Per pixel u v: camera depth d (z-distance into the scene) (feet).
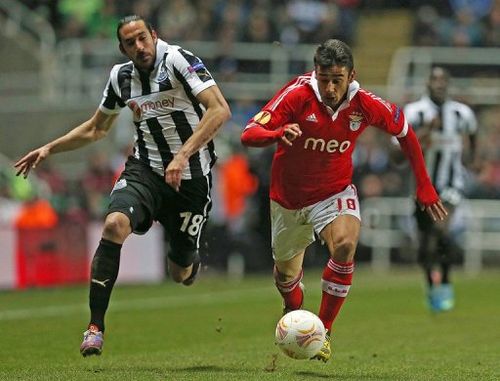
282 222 94.58
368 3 319.47
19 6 307.99
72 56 288.51
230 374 85.76
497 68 284.20
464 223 245.86
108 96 95.50
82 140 98.27
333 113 88.33
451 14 300.61
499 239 249.55
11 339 122.52
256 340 124.26
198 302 175.63
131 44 90.79
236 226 233.35
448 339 125.08
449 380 86.02
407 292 194.29
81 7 298.76
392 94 268.21
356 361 101.40
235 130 257.75
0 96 293.43
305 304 172.96
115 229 89.25
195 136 88.89
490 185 251.60
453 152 157.07
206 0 296.10
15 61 296.92
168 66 91.66
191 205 96.99
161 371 88.63
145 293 191.93
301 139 89.30
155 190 94.12
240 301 177.68
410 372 91.76
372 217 239.30
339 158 90.89
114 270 89.10
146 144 94.32
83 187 228.84
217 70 276.21
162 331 133.90
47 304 168.04
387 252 250.16
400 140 92.53
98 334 87.51
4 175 240.32
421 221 153.38
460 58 284.82
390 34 315.37
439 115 156.25
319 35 287.89
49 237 198.90
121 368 92.07
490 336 128.47
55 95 283.79
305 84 88.28
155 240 218.38
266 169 233.76
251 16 285.23
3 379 83.25
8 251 192.54
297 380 82.38
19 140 278.67
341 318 151.02
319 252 240.32
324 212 91.20
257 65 281.33
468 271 247.29
